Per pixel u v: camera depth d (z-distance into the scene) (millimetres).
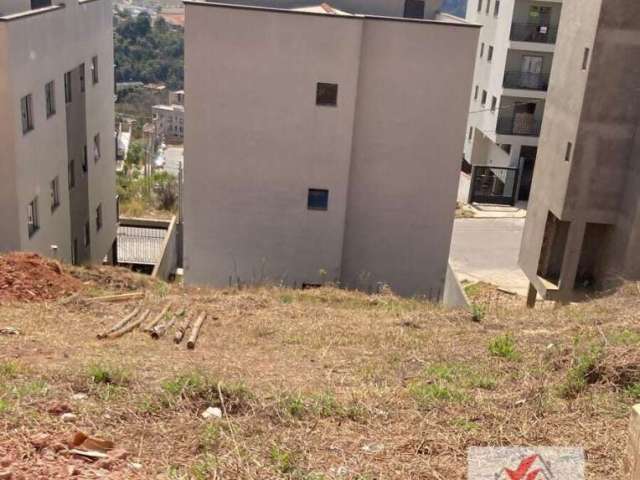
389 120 16469
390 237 17438
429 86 16234
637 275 15180
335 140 16266
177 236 26641
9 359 7387
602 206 15852
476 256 24297
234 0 18734
